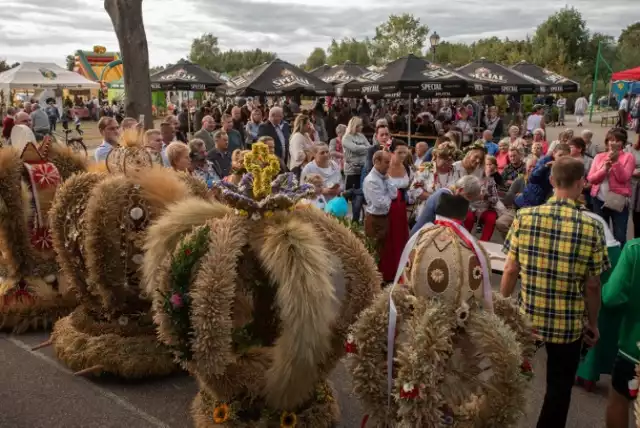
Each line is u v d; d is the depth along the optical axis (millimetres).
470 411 3105
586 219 3355
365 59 65812
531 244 3443
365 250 3584
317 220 3566
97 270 4551
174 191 4609
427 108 24703
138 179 4609
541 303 3426
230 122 11016
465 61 54656
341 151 12375
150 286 3564
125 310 4734
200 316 3160
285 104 22391
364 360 3035
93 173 5047
